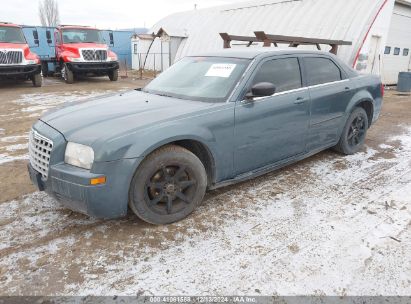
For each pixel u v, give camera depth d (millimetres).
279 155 4055
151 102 3609
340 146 5090
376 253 2812
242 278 2520
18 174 4484
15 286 2422
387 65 15711
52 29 20234
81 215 3395
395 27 15336
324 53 4660
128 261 2707
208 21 20547
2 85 14852
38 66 14102
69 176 2768
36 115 8344
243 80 3602
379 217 3385
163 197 3160
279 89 3916
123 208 2902
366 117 5312
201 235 3068
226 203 3660
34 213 3438
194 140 3221
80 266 2643
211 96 3582
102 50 16438
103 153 2725
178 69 4414
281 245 2918
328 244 2932
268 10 17000
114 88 14203
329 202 3691
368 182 4234
